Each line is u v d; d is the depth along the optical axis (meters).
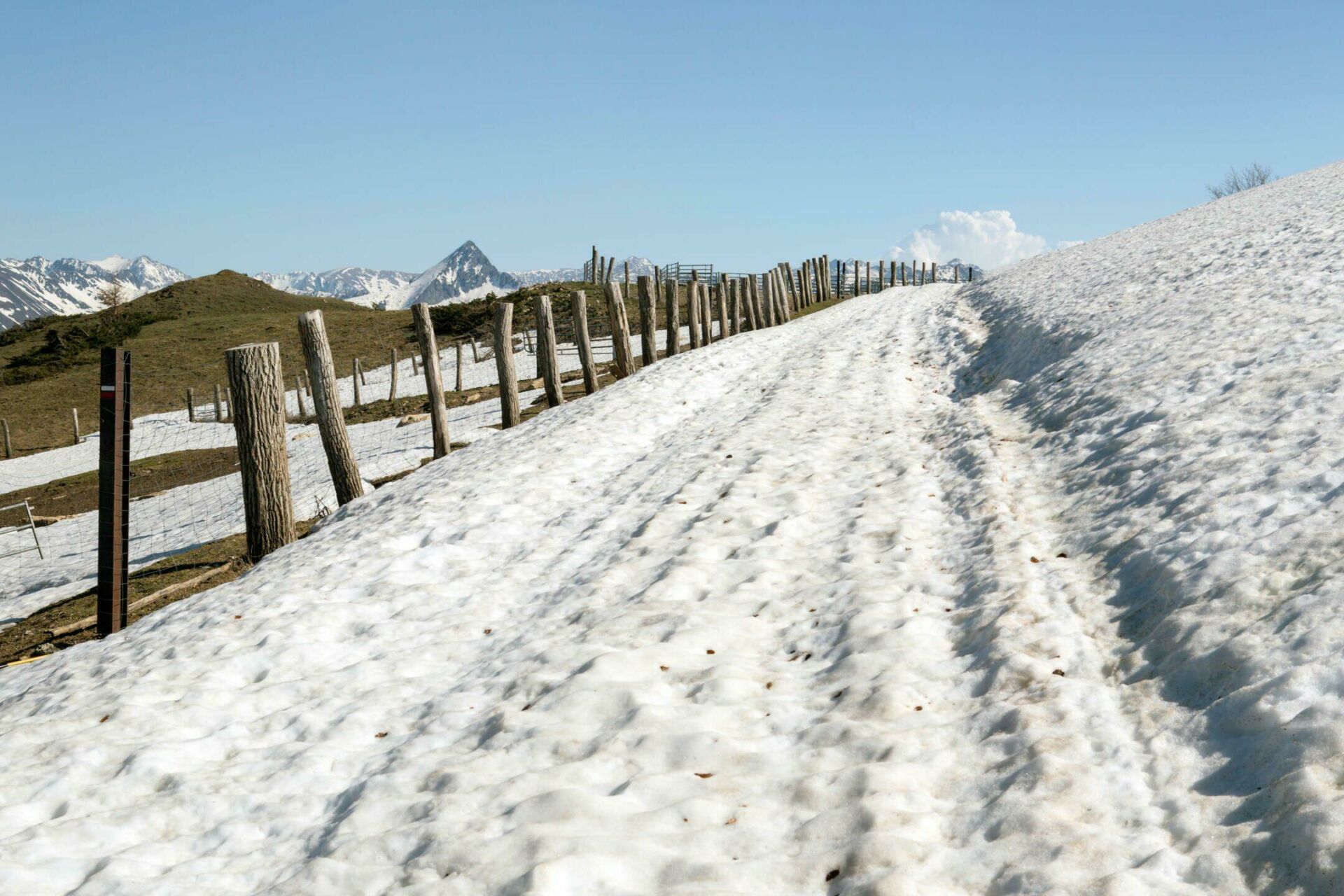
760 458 9.29
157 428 34.03
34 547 16.31
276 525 10.41
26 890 3.80
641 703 4.54
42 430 40.81
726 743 4.01
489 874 3.25
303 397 34.06
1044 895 2.60
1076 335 10.85
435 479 11.74
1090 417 7.56
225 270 96.25
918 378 13.19
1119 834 2.81
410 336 51.06
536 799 3.67
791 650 5.03
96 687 6.56
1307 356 6.53
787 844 3.21
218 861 3.89
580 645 5.41
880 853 2.97
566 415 15.07
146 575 10.86
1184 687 3.50
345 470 12.12
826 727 3.98
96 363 59.81
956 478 7.51
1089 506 5.81
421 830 3.68
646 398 14.81
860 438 9.70
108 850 4.12
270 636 6.81
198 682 6.17
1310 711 2.91
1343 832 2.37
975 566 5.49
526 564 7.96
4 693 7.40
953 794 3.31
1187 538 4.55
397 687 5.63
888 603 5.23
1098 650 4.08
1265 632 3.46
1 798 4.70
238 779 4.67
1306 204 14.77
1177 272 12.21
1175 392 7.05
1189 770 3.03
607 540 8.08
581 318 18.12
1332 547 3.83
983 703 3.90
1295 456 4.91
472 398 24.81
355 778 4.55
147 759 4.93
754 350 20.16
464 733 4.71
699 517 7.70
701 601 5.89
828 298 44.53
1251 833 2.58
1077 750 3.32
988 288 21.17
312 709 5.46
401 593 7.62
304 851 3.87
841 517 7.11
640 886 3.08
